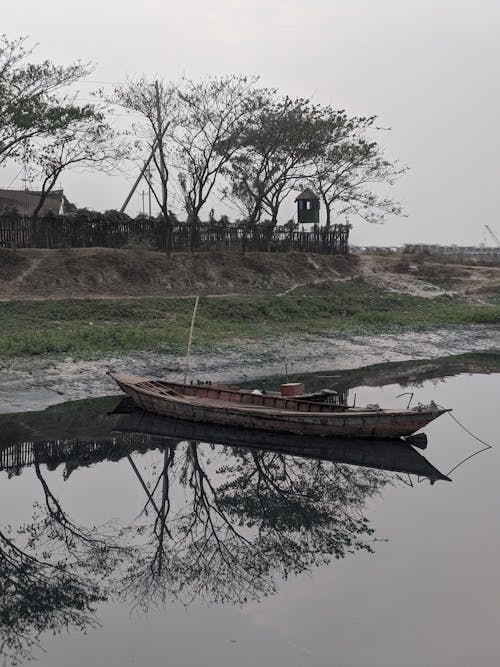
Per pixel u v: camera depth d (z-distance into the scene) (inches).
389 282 1872.5
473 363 1158.3
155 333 1115.3
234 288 1590.8
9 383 847.1
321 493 557.0
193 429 745.0
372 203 2111.2
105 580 411.8
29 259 1391.5
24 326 1107.9
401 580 390.6
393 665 307.3
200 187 1710.1
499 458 637.9
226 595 386.6
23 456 647.8
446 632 334.0
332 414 688.4
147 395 772.6
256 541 465.1
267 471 616.1
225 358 1052.5
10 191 2151.8
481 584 381.7
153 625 355.9
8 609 376.8
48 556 441.1
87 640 342.0
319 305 1533.0
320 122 1818.4
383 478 590.2
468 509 506.0
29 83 1347.2
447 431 730.2
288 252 1868.8
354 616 352.8
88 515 512.7
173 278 1521.9
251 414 720.3
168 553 444.5
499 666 304.7
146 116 1596.9
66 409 791.1
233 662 315.0
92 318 1220.5
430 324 1467.8
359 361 1135.6
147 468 625.0
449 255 2603.3
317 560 429.1
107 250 1507.1
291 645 328.2
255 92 1732.3
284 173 1872.5
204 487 577.0
